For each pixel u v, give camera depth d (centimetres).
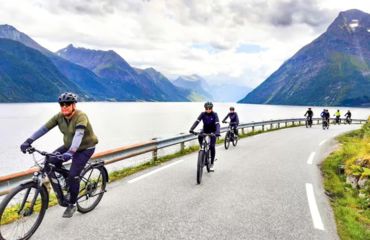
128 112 18900
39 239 486
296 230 545
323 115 3381
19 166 3862
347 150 1280
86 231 519
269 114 16038
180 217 591
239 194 753
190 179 898
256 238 508
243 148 1625
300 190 806
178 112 19388
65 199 548
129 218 582
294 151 1530
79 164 552
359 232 540
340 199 750
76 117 539
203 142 943
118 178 908
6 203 450
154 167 1080
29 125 9338
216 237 507
